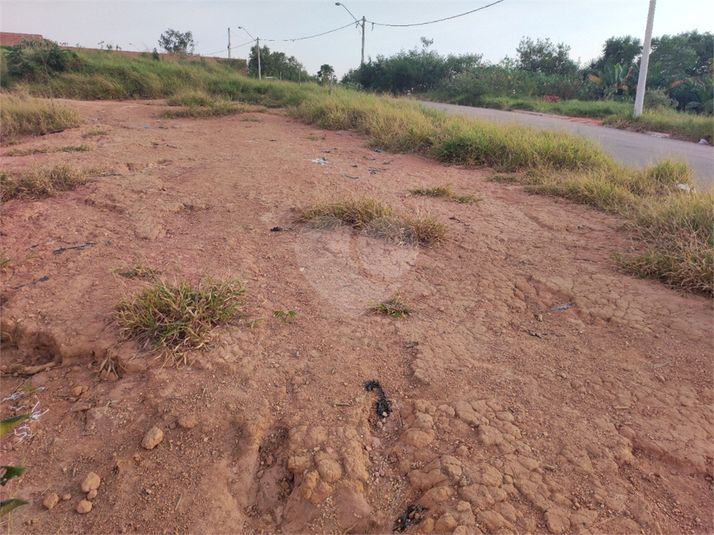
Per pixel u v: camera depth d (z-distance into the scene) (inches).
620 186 235.9
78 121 390.3
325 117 449.7
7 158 264.5
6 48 775.1
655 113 640.4
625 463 80.4
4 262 132.2
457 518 70.1
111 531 70.8
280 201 195.9
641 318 121.8
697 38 1359.5
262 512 74.2
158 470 78.9
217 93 685.9
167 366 96.9
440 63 1378.0
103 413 88.3
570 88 1132.5
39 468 80.0
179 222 172.4
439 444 82.4
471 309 125.8
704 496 75.7
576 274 145.9
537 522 70.3
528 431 85.7
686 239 157.2
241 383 93.8
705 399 94.7
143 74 681.6
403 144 343.9
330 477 75.7
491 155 301.4
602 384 99.0
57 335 103.9
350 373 98.4
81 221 167.6
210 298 111.0
